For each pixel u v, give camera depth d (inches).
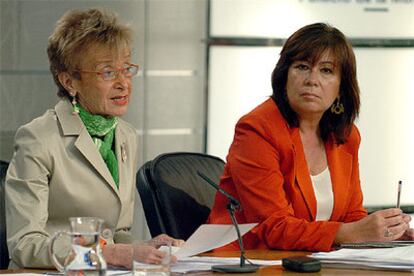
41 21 394.0
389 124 433.4
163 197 278.4
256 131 264.1
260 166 259.8
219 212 269.6
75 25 239.1
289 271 209.3
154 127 406.0
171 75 406.6
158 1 403.2
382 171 433.4
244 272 206.5
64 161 238.2
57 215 237.6
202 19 408.5
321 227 245.9
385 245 241.3
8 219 227.5
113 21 241.3
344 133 276.1
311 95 262.8
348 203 283.4
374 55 429.4
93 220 174.9
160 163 286.8
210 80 410.6
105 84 239.3
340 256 220.4
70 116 242.1
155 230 276.8
